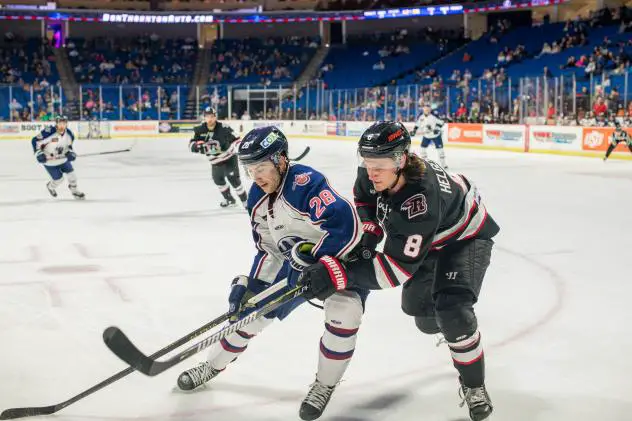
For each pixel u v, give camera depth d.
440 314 2.82
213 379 3.42
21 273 5.70
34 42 33.62
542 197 10.36
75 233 7.57
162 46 35.06
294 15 33.25
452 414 3.03
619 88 19.77
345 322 2.83
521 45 27.88
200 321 4.42
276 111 30.12
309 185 2.74
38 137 10.05
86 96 30.33
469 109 22.44
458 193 2.81
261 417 3.00
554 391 3.28
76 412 3.04
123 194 11.09
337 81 32.75
